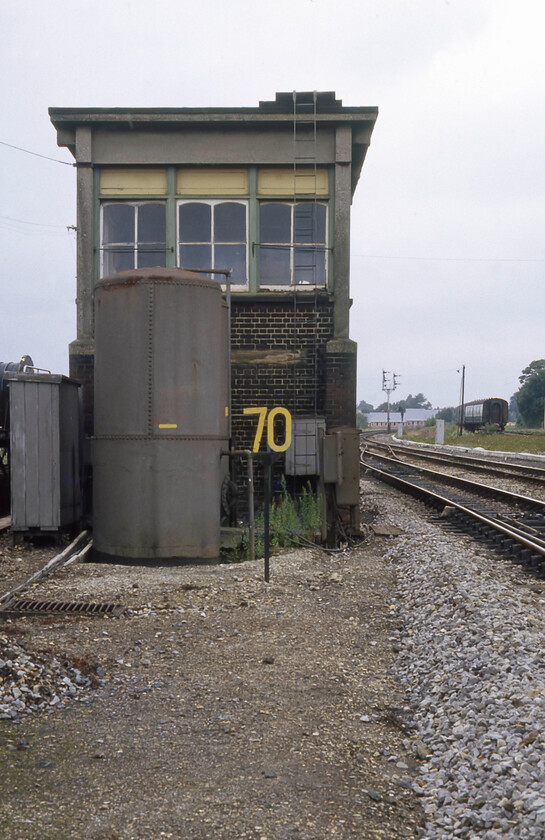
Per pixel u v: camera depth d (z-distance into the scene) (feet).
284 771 12.51
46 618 21.90
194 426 33.06
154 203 47.37
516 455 112.27
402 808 11.55
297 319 46.70
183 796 11.54
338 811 11.25
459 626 20.24
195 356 33.14
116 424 33.12
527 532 40.11
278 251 47.65
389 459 106.73
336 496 36.17
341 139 46.75
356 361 46.14
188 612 22.75
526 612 21.52
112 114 45.83
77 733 13.96
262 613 22.84
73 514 39.81
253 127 46.83
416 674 17.75
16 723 14.35
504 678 15.76
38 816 10.85
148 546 32.60
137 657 18.48
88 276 46.24
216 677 17.13
